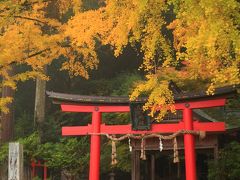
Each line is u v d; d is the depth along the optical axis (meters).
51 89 24.98
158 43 6.27
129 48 25.02
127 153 15.35
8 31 9.19
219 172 10.29
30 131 19.89
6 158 14.36
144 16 6.04
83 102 11.54
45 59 9.80
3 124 16.08
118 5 6.02
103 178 16.89
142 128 10.80
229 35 4.45
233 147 10.52
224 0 4.30
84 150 14.84
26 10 9.31
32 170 14.82
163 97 6.16
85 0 19.92
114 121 17.11
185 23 5.95
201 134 10.24
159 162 16.31
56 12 11.11
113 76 25.48
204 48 5.02
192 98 10.38
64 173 14.56
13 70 15.20
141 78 21.59
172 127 10.62
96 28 6.89
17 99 24.38
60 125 20.59
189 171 10.07
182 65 18.41
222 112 14.51
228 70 4.78
